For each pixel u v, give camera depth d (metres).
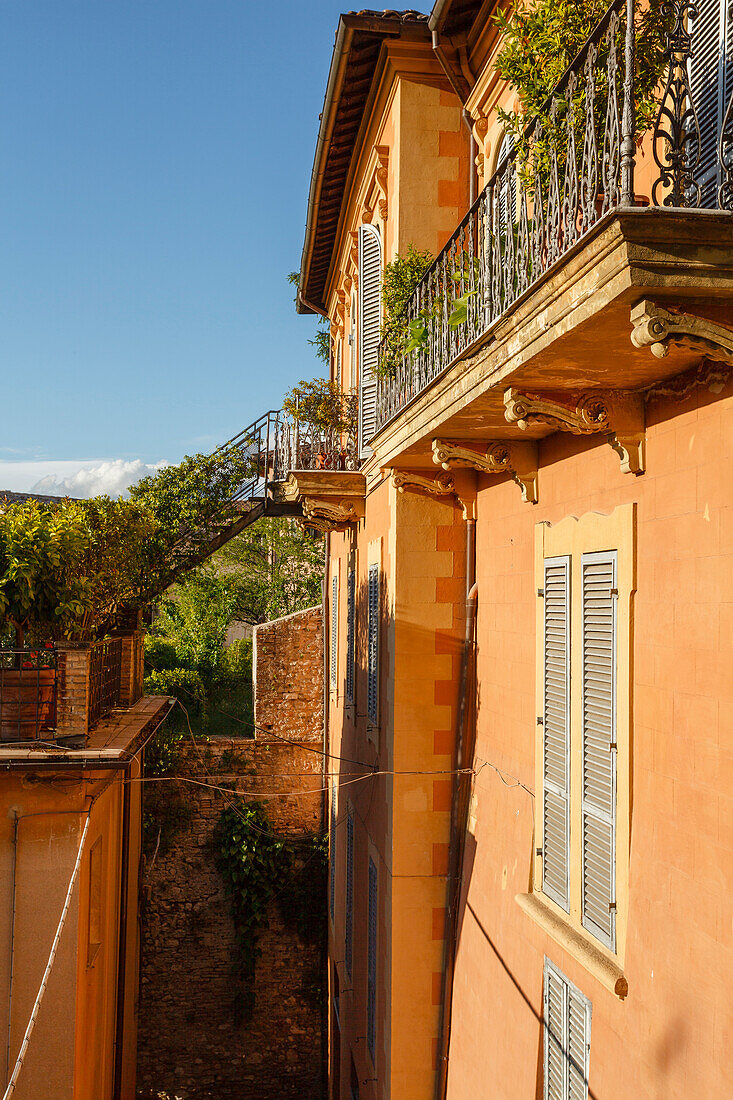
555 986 5.71
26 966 8.19
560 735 5.79
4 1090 8.05
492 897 7.27
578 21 4.25
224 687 25.12
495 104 8.30
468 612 8.44
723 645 3.89
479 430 6.23
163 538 16.41
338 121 11.55
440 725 8.91
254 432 16.98
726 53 3.87
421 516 9.01
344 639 15.46
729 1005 3.73
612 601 4.95
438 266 7.13
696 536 4.13
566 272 3.61
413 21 9.23
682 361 4.09
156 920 18.05
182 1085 17.70
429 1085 8.52
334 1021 15.89
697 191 3.45
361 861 12.00
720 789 3.88
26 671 8.46
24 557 9.19
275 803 19.12
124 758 8.26
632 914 4.62
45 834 8.31
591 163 3.64
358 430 12.02
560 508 6.02
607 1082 4.82
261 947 18.34
